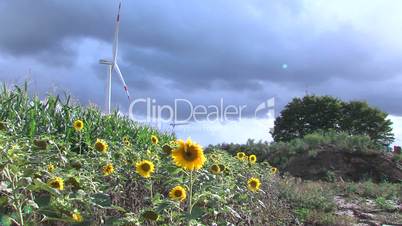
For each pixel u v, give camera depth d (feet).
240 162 30.55
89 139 24.71
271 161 78.79
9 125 17.04
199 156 12.12
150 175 16.44
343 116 147.33
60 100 26.16
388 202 37.58
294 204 33.09
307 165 74.84
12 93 24.36
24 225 9.12
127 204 16.56
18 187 9.27
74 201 10.83
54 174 12.32
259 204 22.31
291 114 149.48
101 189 13.97
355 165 74.38
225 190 17.37
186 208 14.03
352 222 30.07
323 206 33.47
